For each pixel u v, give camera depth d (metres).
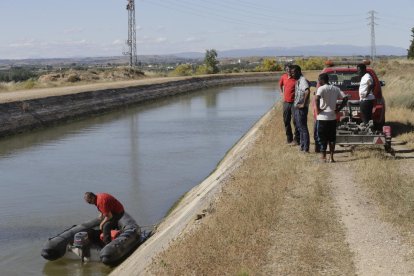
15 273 10.01
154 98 54.72
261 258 7.53
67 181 18.16
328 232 8.53
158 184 17.33
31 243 11.80
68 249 10.45
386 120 19.09
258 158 14.13
